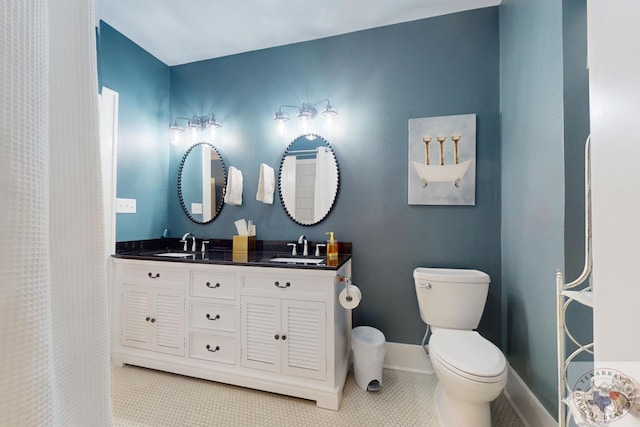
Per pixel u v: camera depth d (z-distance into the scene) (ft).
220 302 5.92
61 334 1.33
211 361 5.95
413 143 6.70
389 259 6.86
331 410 5.07
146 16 6.71
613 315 1.32
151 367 6.28
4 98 0.97
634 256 1.21
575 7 3.96
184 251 7.86
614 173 1.32
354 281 7.05
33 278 1.05
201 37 7.47
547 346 4.33
